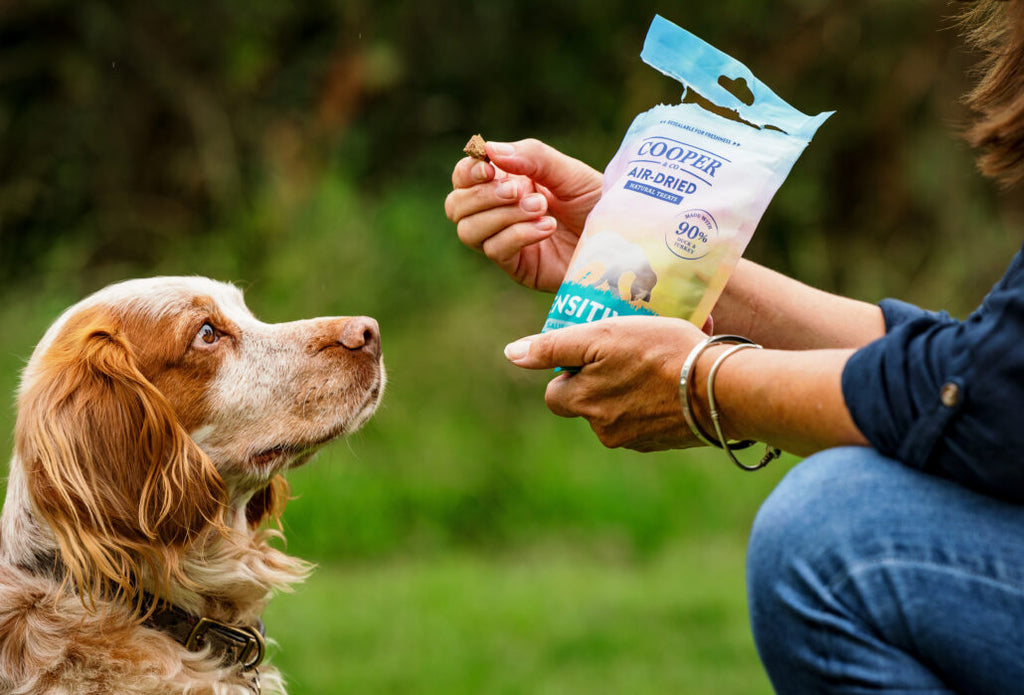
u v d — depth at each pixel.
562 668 4.22
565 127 10.41
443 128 10.09
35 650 2.21
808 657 1.49
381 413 6.85
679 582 5.42
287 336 2.64
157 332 2.50
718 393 1.67
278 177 9.11
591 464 6.75
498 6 10.02
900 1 10.25
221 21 9.60
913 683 1.41
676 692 4.01
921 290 9.62
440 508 6.41
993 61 1.80
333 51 9.75
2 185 9.35
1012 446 1.38
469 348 7.49
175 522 2.31
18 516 2.35
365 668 4.16
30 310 7.84
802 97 10.52
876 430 1.49
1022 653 1.37
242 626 2.46
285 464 2.62
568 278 1.97
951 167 10.17
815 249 9.93
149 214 9.38
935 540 1.43
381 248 8.16
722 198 1.89
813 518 1.49
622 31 10.30
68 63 9.41
